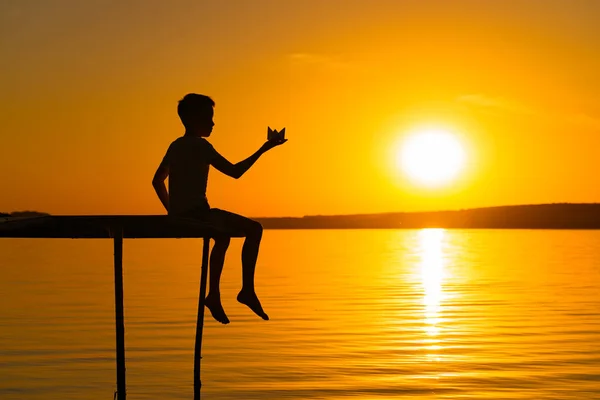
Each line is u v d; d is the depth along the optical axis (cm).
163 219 876
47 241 8569
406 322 1970
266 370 1377
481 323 1955
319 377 1317
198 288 2825
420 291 2773
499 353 1540
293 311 2192
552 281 3188
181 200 949
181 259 4878
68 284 3014
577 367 1401
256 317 2061
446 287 2927
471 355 1518
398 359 1477
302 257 5209
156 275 3472
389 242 8469
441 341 1680
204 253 998
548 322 1967
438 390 1225
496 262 4575
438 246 7169
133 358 1484
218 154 953
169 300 2445
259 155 934
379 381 1291
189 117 975
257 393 1207
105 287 2886
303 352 1546
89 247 6894
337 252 5994
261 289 2827
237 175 939
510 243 7869
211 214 953
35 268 4003
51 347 1598
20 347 1597
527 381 1289
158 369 1384
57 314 2111
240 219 957
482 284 3059
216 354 1525
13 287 2888
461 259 4916
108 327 1866
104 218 866
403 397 1182
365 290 2809
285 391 1219
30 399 1173
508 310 2223
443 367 1401
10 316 2069
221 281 3153
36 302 2398
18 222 851
